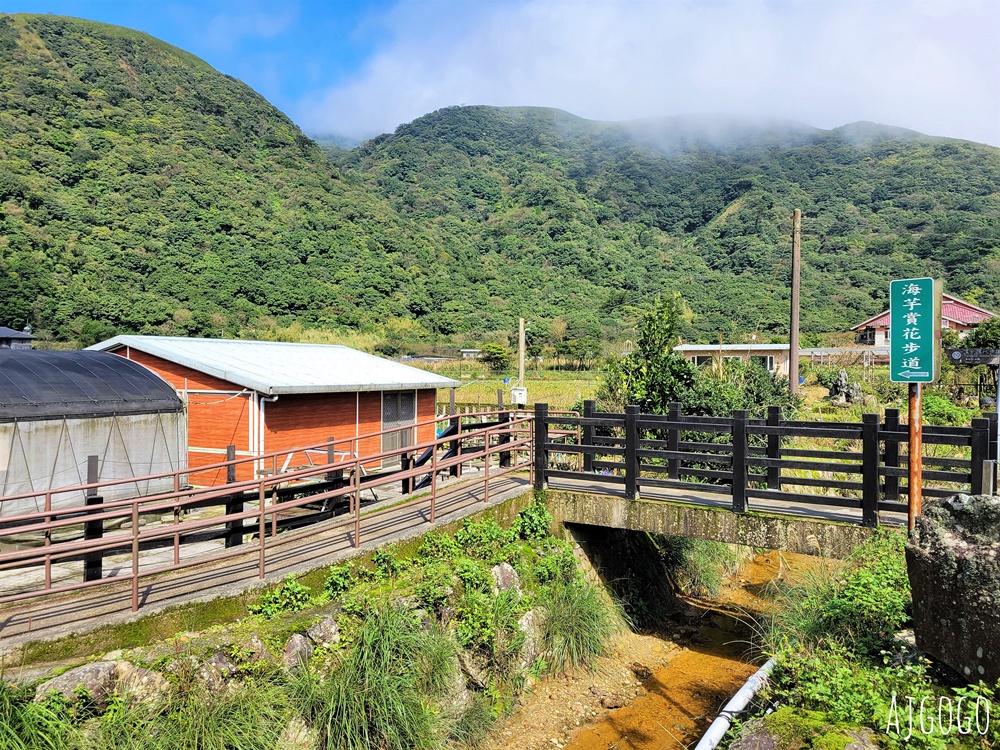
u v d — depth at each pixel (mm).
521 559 7918
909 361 5227
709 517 7855
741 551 11695
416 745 5250
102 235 45969
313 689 5062
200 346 13703
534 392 27625
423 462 10617
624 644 8305
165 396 9922
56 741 4078
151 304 40031
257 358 13680
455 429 10648
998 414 6320
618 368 12422
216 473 11867
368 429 14406
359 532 6941
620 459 11648
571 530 8961
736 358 14414
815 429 7230
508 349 44281
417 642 5723
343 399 13719
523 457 13883
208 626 5355
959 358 22031
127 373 10008
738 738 4379
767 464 7574
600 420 8742
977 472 6383
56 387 8812
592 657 7602
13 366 9008
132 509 5121
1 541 7566
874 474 6914
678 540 10672
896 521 7121
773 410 7832
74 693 4348
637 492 8383
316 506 8891
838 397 21141
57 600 5332
